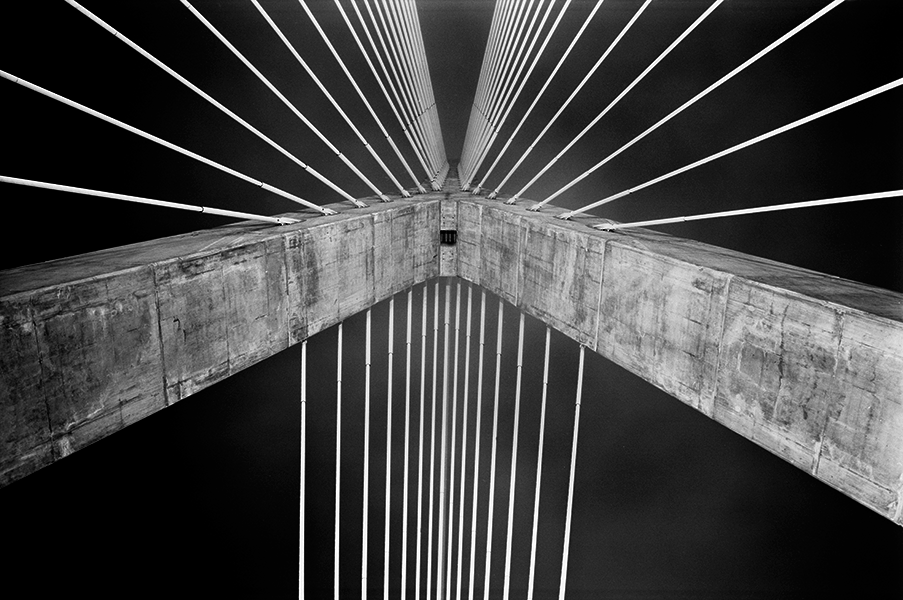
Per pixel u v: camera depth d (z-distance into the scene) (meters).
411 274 17.97
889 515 8.38
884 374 8.29
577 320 14.38
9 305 8.17
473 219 18.16
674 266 11.42
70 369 8.94
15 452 8.38
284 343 13.34
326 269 14.28
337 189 16.03
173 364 10.62
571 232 14.20
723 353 10.56
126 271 9.59
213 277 11.24
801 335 9.25
